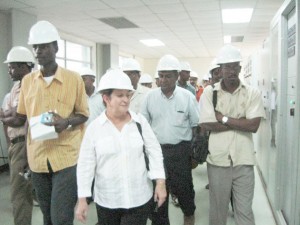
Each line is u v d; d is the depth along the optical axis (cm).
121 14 607
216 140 205
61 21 658
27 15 582
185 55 1334
